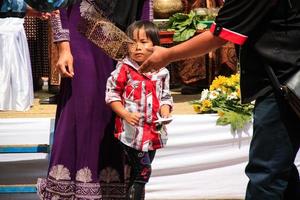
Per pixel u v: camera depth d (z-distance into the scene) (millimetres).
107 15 4652
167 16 6809
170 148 5617
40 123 5629
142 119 4672
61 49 4699
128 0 4723
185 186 5672
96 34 4578
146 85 4695
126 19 4734
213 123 5637
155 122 4688
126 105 4688
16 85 6312
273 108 3703
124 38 4574
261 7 3613
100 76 4773
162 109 4711
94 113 4754
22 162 5617
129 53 4652
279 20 3662
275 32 3674
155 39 4633
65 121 4754
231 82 5867
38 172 5641
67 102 4754
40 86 7676
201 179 5680
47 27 7438
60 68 4672
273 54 3672
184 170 5648
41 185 4906
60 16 4699
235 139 5645
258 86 3760
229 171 5695
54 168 4758
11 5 4629
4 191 5438
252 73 3766
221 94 5812
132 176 4762
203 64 7105
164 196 5660
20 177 5648
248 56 3766
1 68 6305
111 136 4781
